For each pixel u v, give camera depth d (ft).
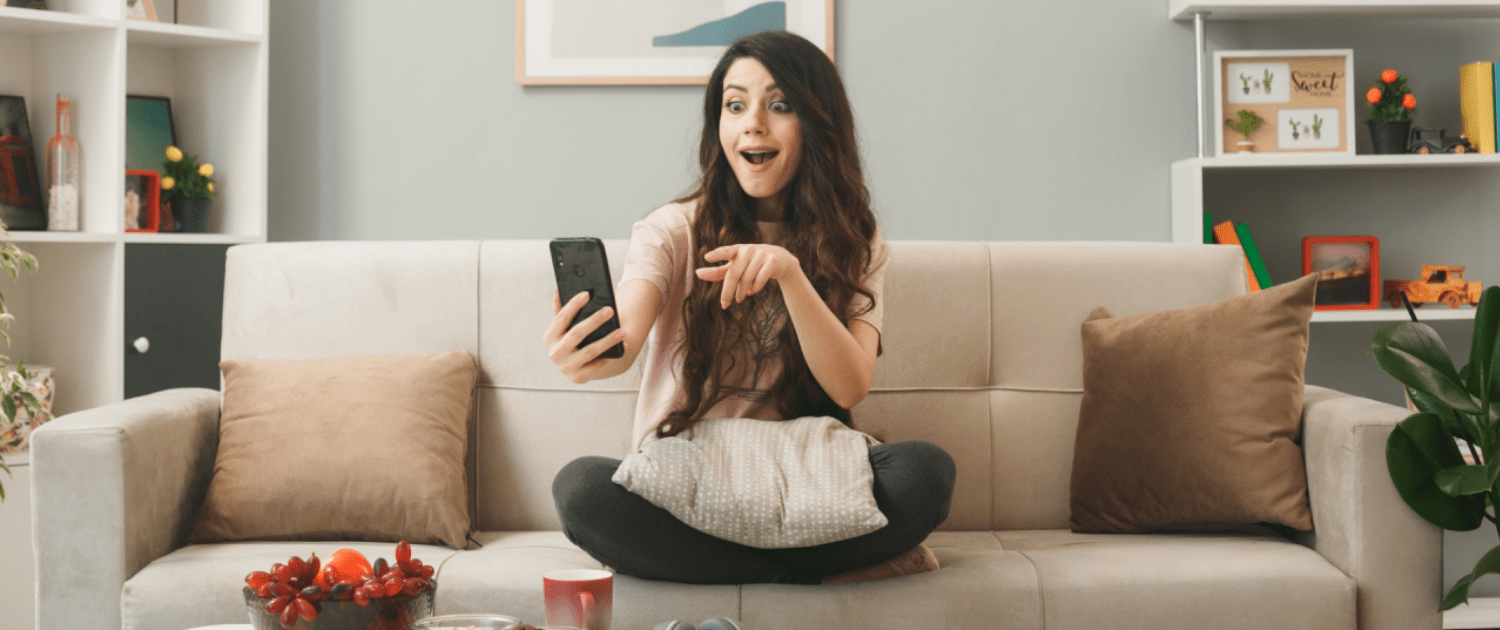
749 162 4.81
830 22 8.27
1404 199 8.25
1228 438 5.13
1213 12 7.97
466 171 8.50
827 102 4.87
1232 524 5.25
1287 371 5.16
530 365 5.90
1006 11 8.35
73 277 7.59
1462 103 7.86
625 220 8.47
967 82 8.36
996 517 5.86
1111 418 5.44
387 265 6.00
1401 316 7.56
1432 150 7.75
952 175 8.38
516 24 8.36
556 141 8.46
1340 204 8.26
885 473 4.27
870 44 8.36
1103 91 8.32
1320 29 8.24
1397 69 8.23
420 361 5.64
